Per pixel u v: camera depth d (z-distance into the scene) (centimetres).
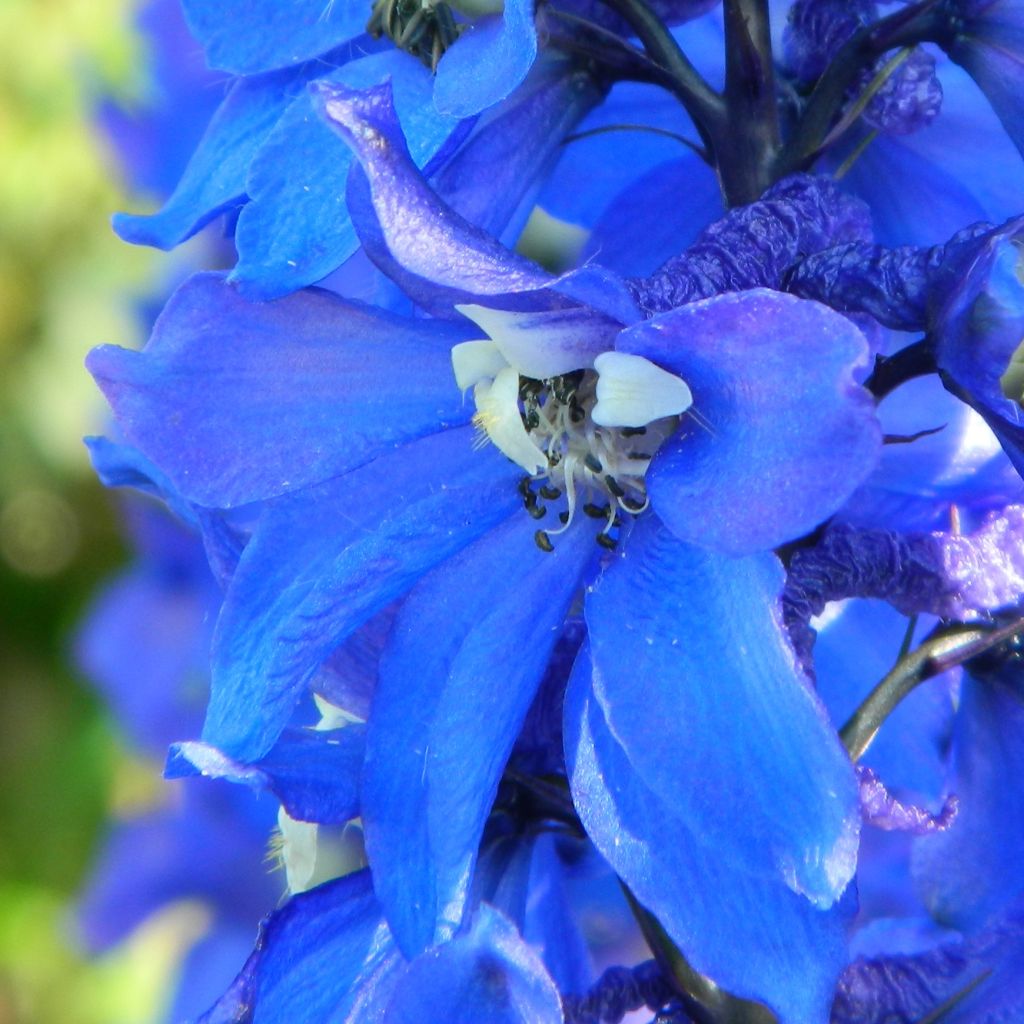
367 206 33
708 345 32
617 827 33
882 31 36
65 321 75
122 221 36
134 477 37
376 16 35
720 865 33
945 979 36
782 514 32
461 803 33
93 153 73
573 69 36
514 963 33
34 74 73
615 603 33
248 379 34
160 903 47
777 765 32
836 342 32
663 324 32
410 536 34
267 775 33
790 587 35
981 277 33
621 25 36
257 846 46
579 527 34
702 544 32
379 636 35
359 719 35
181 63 39
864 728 35
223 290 34
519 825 36
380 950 34
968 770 37
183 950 48
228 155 36
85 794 77
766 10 35
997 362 33
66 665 79
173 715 50
